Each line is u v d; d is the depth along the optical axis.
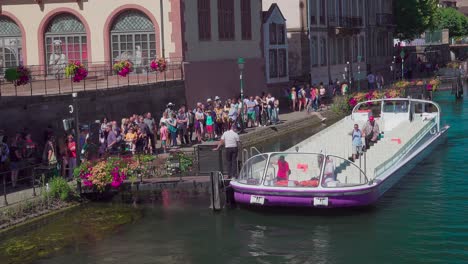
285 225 21.81
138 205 24.20
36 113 26.83
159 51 38.91
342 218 22.41
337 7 65.88
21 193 23.31
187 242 20.44
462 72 77.12
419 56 97.38
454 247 19.67
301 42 58.00
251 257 19.25
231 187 23.69
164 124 31.56
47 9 39.91
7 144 24.81
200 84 40.44
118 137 28.00
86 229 21.58
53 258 19.17
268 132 39.25
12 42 40.69
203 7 41.38
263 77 49.62
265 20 51.16
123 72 34.06
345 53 68.38
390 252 19.41
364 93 51.00
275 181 22.89
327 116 48.22
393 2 85.62
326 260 18.94
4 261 18.91
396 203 24.00
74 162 25.30
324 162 22.64
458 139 37.06
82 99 29.41
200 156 25.67
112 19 39.31
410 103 34.88
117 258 19.25
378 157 27.84
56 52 40.22
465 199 24.39
